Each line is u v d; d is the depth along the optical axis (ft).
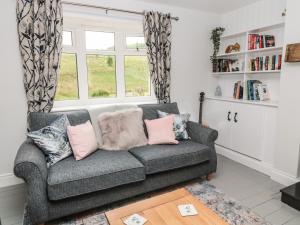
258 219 6.24
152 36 9.86
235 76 11.76
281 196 7.11
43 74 8.02
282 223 6.10
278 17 9.41
